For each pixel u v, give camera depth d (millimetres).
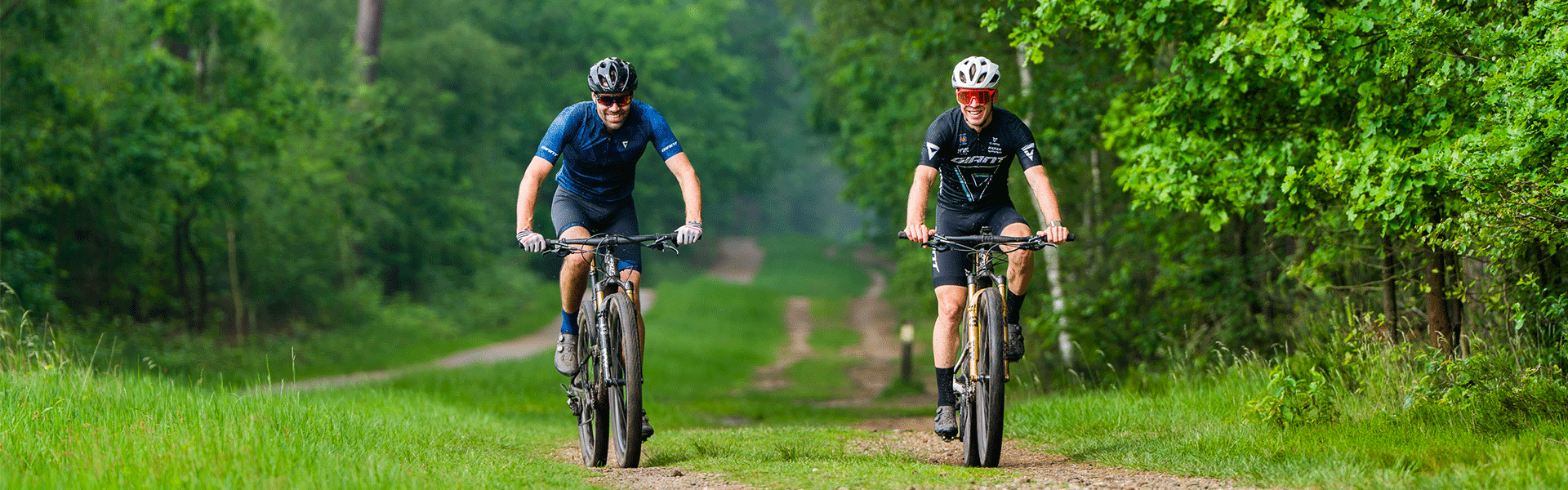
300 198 53719
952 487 7684
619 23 97375
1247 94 13625
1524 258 10844
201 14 40875
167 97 37531
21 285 31891
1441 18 9664
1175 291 20312
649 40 98438
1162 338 20781
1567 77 8023
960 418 9438
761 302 82438
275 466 7035
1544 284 10867
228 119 40125
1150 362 22266
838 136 58781
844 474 8359
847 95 46094
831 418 21641
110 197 39531
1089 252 27172
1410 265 14023
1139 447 9812
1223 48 12219
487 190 88125
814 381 43094
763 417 22406
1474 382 9953
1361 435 9484
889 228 63562
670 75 102000
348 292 61625
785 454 9930
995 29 15141
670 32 99125
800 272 112188
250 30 43094
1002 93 28562
